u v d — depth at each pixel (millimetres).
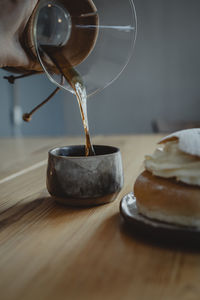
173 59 1878
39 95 1737
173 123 1165
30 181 470
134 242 267
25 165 581
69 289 203
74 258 243
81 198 345
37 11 315
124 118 2004
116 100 1992
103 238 276
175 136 290
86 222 312
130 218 282
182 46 1854
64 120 2104
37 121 1729
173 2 1825
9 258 246
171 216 267
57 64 357
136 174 478
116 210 342
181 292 196
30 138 945
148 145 727
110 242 268
